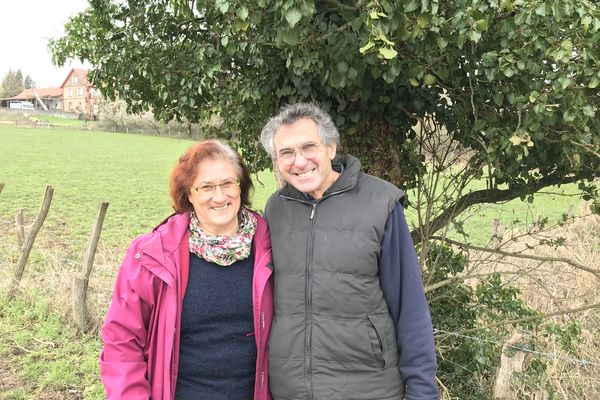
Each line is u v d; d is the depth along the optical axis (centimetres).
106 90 427
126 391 209
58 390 452
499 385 386
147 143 4312
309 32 258
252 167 483
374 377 215
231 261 223
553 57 235
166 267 212
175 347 216
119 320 214
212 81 364
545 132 302
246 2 217
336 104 341
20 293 628
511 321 414
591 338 462
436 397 218
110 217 1309
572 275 548
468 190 466
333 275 213
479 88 328
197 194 219
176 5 272
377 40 211
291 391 216
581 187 393
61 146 3647
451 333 413
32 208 1369
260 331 222
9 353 508
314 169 221
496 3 219
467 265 452
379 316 217
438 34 243
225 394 223
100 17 374
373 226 214
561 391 386
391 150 369
